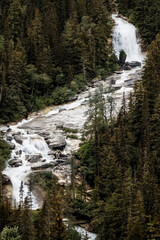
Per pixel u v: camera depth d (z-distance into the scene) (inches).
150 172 1910.7
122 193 1694.1
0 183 2070.6
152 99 2443.4
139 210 1620.3
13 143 2554.1
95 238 1765.5
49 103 3393.2
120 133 2201.0
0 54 3403.1
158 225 1552.7
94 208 1895.9
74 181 2137.1
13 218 1633.9
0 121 2989.7
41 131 2765.7
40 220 1599.4
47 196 1926.7
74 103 3361.2
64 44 3799.2
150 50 3326.8
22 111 3129.9
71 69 3646.7
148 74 2605.8
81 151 2362.2
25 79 3287.4
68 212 1878.7
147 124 2241.6
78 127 2802.7
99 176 2059.5
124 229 1658.5
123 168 2010.3
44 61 3523.6
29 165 2354.8
